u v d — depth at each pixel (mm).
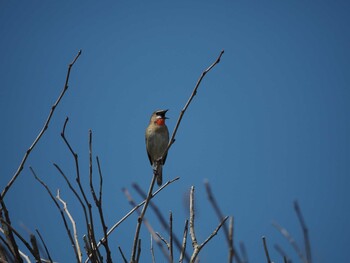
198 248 7215
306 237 5852
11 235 7027
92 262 6988
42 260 7324
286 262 5895
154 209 5742
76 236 7816
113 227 7930
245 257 5469
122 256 6996
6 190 7348
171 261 6137
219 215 4988
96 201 7086
